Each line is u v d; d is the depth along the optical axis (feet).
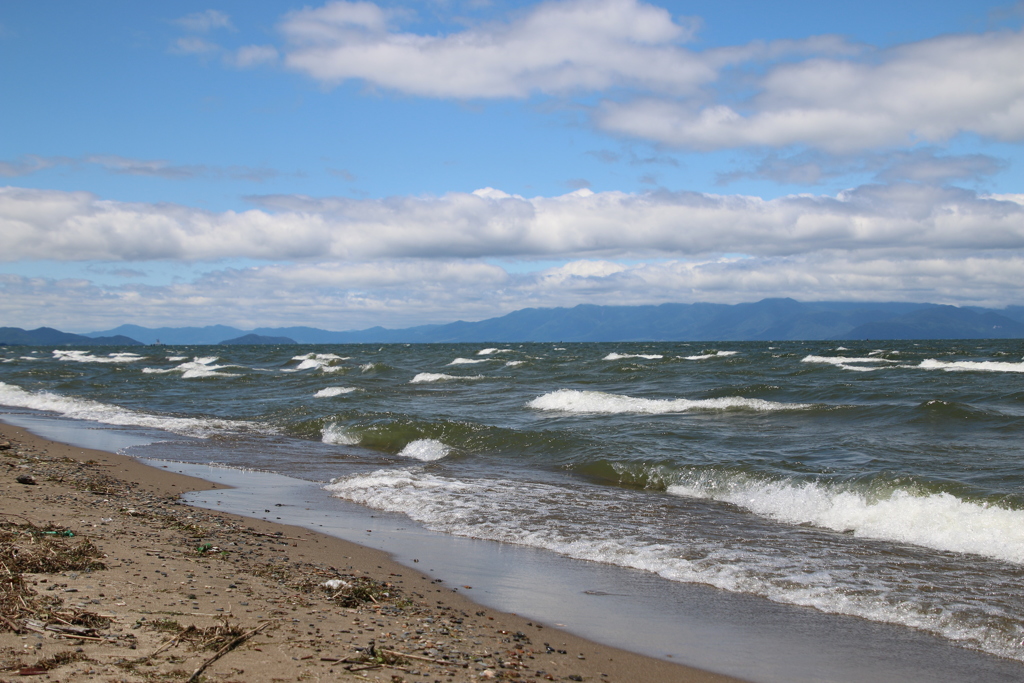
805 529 33.22
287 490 42.29
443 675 15.85
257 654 15.87
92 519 29.45
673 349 380.99
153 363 231.50
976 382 106.22
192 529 29.48
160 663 14.88
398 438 61.00
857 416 68.44
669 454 50.03
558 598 23.67
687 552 29.17
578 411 81.25
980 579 25.63
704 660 18.74
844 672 18.22
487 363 204.33
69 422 73.92
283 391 112.98
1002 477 40.11
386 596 22.27
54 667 14.14
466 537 31.86
